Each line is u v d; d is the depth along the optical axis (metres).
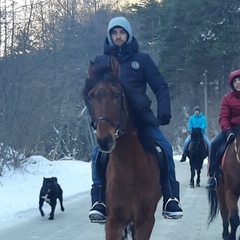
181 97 55.47
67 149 35.12
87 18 36.94
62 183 20.44
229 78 9.91
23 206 14.70
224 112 9.97
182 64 50.81
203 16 45.91
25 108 23.94
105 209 6.99
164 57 51.16
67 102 32.19
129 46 7.23
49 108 26.81
